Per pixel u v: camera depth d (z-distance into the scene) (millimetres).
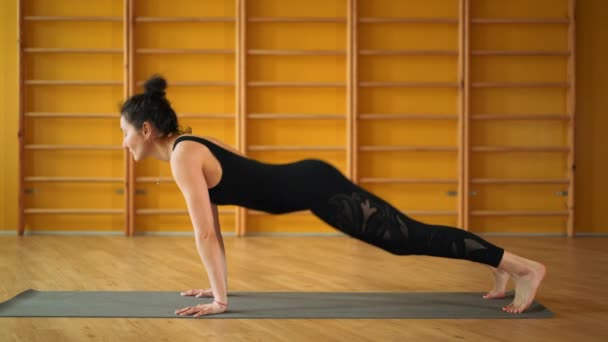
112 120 6062
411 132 6137
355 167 6035
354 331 2439
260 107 6109
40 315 2660
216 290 2709
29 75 6039
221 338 2332
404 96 6129
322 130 6129
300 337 2350
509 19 6082
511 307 2764
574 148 6094
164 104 2670
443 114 6113
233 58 6121
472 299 3029
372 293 3197
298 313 2723
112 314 2680
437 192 6129
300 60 6129
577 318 2676
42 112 6039
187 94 6105
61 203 6059
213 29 6121
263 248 5152
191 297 3062
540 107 6152
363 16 6125
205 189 2547
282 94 6117
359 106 6117
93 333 2393
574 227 6168
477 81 6145
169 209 6070
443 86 6094
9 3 6043
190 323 2543
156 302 2934
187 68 6109
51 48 6031
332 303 2936
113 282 3525
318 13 6148
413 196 6129
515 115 6090
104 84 6031
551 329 2484
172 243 5414
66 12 6062
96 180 5980
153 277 3705
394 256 4660
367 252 4895
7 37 6043
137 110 2635
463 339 2332
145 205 6070
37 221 6059
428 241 2486
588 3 6195
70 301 2947
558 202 6148
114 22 6086
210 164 2541
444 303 2939
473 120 6145
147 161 6051
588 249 5160
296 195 2443
